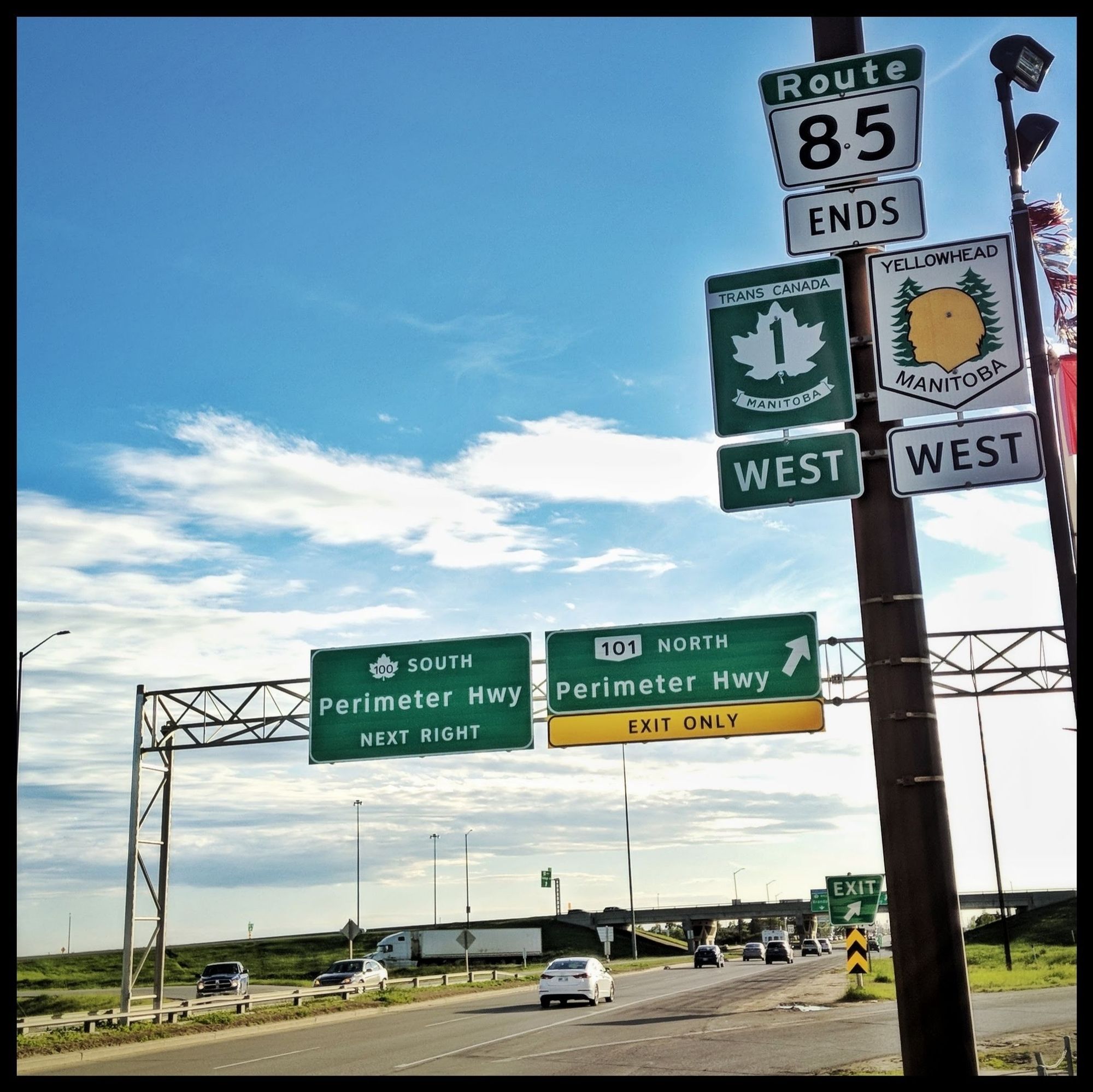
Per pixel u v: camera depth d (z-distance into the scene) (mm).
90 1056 26125
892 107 11500
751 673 19406
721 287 11727
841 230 11461
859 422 11234
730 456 11398
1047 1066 17219
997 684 27109
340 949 112312
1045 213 14156
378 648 23297
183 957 115562
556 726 19984
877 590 10602
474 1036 27891
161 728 32469
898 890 9820
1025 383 10914
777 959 83562
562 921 123625
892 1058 19453
